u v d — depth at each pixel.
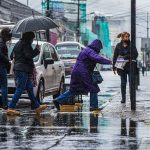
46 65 17.25
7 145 8.87
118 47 16.73
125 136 9.84
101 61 14.22
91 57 14.24
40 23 14.34
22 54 13.77
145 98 19.25
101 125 11.45
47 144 8.98
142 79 43.84
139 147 8.66
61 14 81.06
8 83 16.17
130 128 10.95
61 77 19.56
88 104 17.05
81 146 8.77
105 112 14.02
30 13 60.53
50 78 17.84
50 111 14.63
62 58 37.41
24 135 10.00
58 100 14.83
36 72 15.94
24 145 8.87
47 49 18.03
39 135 10.00
